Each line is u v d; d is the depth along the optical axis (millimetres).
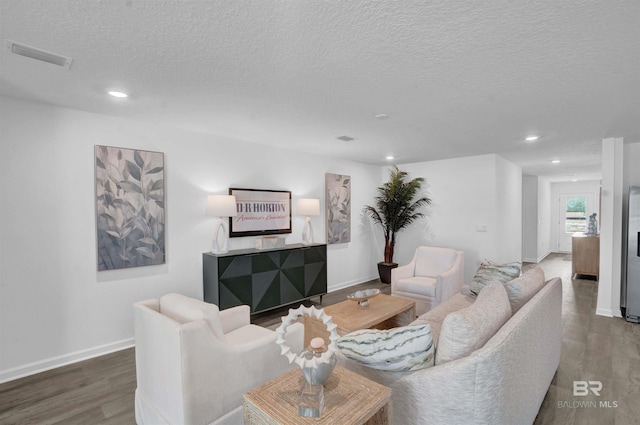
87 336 2855
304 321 2863
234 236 3895
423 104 2617
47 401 2209
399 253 6062
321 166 5039
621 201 3920
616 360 2732
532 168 6625
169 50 1746
